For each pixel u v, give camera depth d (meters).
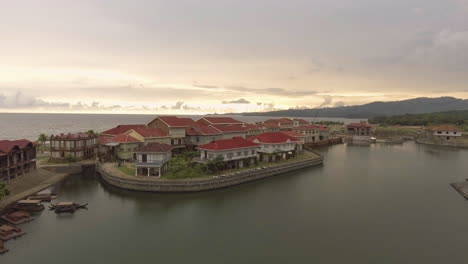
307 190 64.69
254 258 36.50
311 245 39.78
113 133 94.00
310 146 136.62
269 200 57.66
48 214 48.75
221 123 111.69
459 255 37.38
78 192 60.62
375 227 45.41
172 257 36.56
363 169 87.81
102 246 38.84
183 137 90.44
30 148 66.81
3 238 39.16
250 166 77.75
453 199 59.06
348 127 180.62
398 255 37.31
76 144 81.75
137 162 63.59
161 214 49.88
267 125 138.75
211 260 35.97
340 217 49.41
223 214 50.22
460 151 127.44
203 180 60.75
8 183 56.97
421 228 45.19
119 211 50.75
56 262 34.72
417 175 79.81
